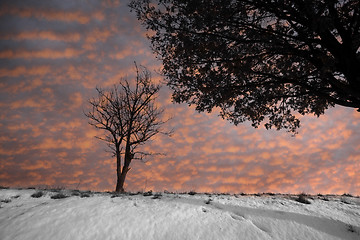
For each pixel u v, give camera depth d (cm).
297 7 808
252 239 681
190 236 673
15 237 633
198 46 903
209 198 1014
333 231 763
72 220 719
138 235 665
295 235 722
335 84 823
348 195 1280
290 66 986
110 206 830
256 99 1048
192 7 862
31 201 916
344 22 843
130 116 1922
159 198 984
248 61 891
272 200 1012
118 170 1778
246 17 910
